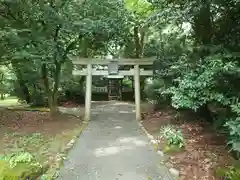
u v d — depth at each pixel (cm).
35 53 812
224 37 655
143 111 1229
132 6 1035
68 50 1019
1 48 796
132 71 1091
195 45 752
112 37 1097
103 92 2102
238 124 411
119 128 898
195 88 549
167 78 870
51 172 481
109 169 499
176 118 878
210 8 647
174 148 589
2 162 466
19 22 805
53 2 885
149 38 1458
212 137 639
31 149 636
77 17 934
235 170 434
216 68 496
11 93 1692
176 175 462
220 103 536
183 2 693
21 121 989
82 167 511
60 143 684
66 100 1722
